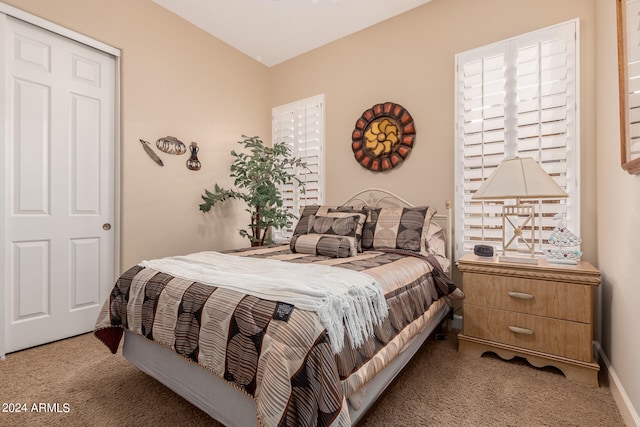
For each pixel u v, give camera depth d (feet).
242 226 12.35
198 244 10.72
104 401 5.12
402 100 9.76
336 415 3.08
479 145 8.25
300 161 11.98
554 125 7.29
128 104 8.81
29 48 7.22
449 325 8.20
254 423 3.63
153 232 9.41
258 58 12.73
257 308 3.74
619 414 4.79
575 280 5.74
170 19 9.82
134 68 8.94
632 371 4.54
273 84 13.29
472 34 8.55
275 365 3.18
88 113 8.25
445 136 8.96
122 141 8.71
